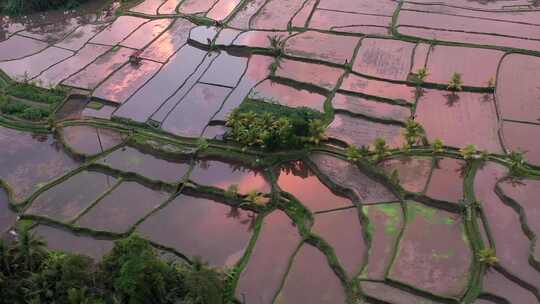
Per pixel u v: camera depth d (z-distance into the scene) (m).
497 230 23.69
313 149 28.50
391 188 25.94
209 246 24.05
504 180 25.88
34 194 27.17
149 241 24.03
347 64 34.62
